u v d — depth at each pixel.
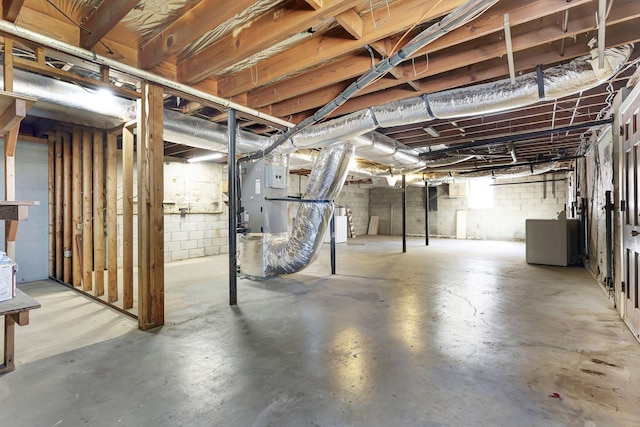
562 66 2.48
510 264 5.68
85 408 1.60
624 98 2.81
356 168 7.01
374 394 1.71
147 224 2.70
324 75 2.90
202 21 2.04
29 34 1.92
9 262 1.93
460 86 3.17
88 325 2.77
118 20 1.92
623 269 2.82
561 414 1.53
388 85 2.89
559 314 2.99
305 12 1.92
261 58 2.74
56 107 2.66
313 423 1.48
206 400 1.67
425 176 8.61
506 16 1.95
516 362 2.05
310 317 2.95
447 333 2.54
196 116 3.99
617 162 3.05
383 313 3.05
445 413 1.55
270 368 2.00
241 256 4.59
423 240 9.91
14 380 1.87
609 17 1.94
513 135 4.39
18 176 4.35
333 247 4.93
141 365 2.04
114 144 3.54
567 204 8.53
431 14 1.91
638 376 1.87
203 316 2.99
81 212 4.27
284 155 4.50
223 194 7.31
